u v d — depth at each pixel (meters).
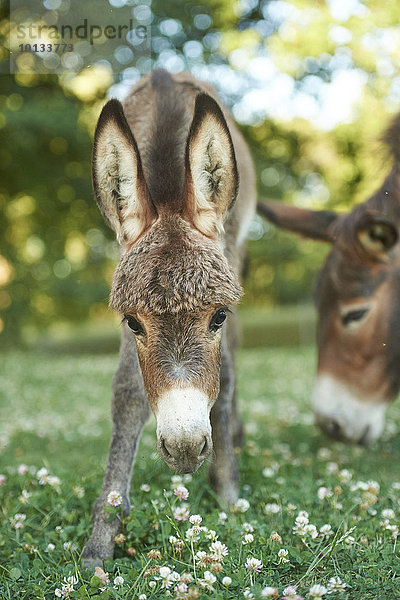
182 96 3.30
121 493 2.77
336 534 2.46
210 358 2.31
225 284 2.33
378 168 4.68
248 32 14.89
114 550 2.69
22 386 9.62
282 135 16.16
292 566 2.39
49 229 18.44
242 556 2.45
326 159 16.73
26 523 2.88
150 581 2.25
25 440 5.40
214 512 2.78
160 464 3.16
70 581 2.24
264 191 16.27
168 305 2.25
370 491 3.15
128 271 2.35
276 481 3.53
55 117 14.04
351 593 2.17
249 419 6.06
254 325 22.08
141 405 2.91
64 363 13.62
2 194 17.17
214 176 2.61
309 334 21.42
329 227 4.61
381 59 13.17
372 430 4.50
